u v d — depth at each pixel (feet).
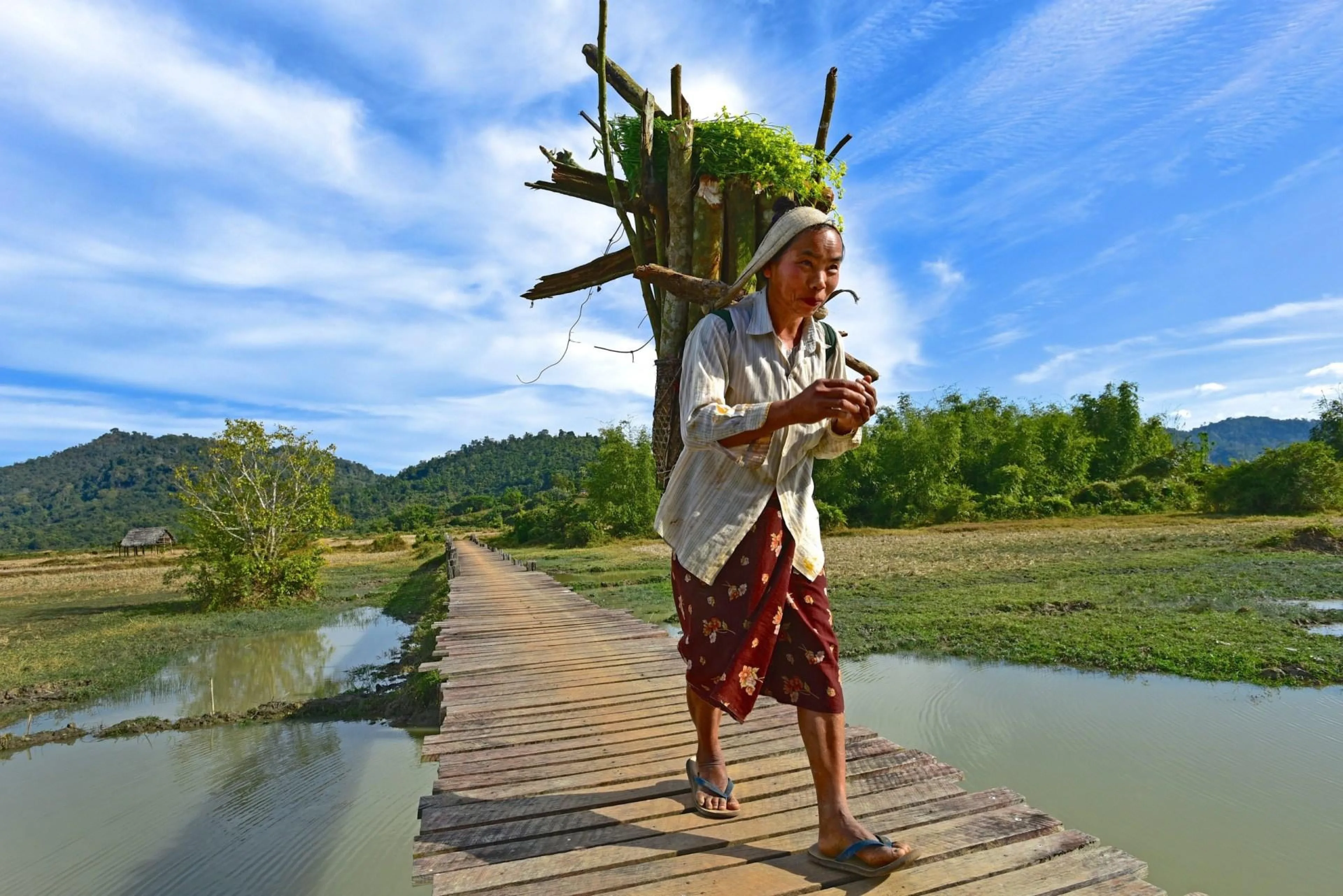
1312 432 132.46
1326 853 12.34
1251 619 30.07
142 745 22.02
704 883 6.36
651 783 8.96
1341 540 56.39
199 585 55.62
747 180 9.42
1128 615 32.14
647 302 10.07
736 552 6.38
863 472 116.37
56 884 13.35
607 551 94.79
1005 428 131.34
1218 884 11.47
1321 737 17.74
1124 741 17.76
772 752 9.86
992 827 7.24
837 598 40.88
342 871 13.47
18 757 21.27
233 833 15.29
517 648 21.52
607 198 11.21
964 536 87.81
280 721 23.91
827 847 6.42
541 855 7.07
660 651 20.22
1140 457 132.77
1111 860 6.63
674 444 9.09
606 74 10.14
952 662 26.03
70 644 41.55
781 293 6.42
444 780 9.45
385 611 51.96
